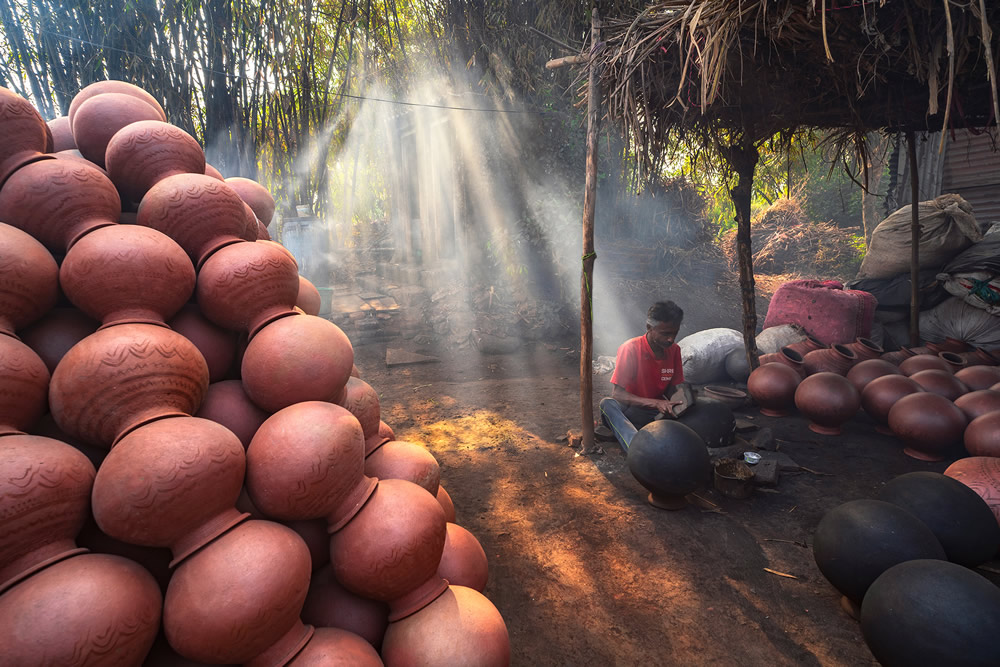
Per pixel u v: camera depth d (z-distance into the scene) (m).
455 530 1.91
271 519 1.44
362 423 1.82
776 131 4.71
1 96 1.47
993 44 2.62
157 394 1.30
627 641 2.29
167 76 5.38
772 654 2.20
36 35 4.71
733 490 3.40
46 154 1.57
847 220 14.22
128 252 1.39
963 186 7.73
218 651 1.18
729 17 2.77
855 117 4.07
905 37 2.68
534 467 4.00
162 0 5.25
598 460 4.04
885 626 1.80
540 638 2.32
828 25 2.77
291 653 1.28
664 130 4.14
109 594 1.08
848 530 2.21
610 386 6.02
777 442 4.10
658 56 3.51
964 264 5.61
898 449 4.06
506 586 2.66
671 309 3.74
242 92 6.09
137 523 1.17
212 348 1.62
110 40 4.97
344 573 1.45
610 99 3.91
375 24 7.26
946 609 1.69
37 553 1.11
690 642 2.28
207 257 1.62
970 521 2.36
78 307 1.43
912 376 4.38
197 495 1.21
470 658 1.41
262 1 5.93
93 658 1.03
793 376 4.70
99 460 1.35
